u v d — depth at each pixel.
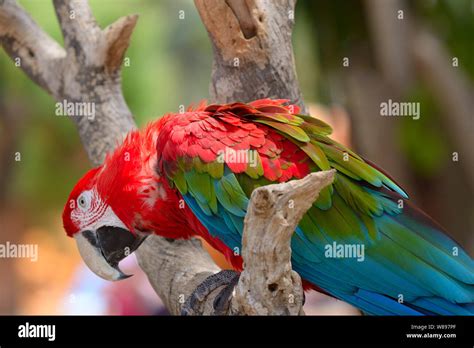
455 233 6.66
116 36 4.56
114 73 4.76
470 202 6.61
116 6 7.18
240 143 3.83
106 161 4.29
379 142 6.46
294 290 3.05
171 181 3.95
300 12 6.44
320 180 2.80
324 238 3.82
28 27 4.91
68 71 4.75
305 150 3.77
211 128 3.89
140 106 7.23
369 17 6.40
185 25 8.77
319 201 3.81
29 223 8.50
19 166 7.93
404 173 6.51
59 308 8.53
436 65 6.42
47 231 8.68
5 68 7.30
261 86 4.11
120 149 4.24
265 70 4.07
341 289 3.89
